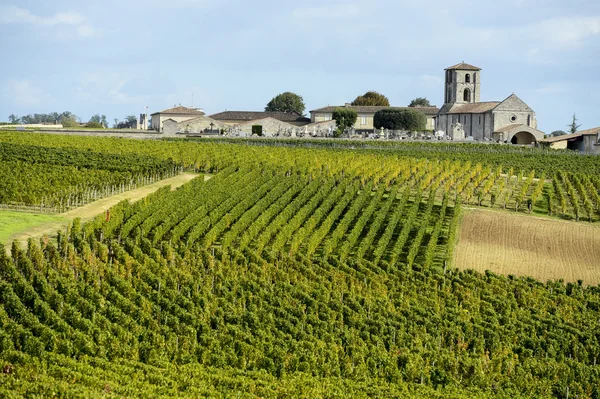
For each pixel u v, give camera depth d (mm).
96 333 45844
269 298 56281
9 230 68188
